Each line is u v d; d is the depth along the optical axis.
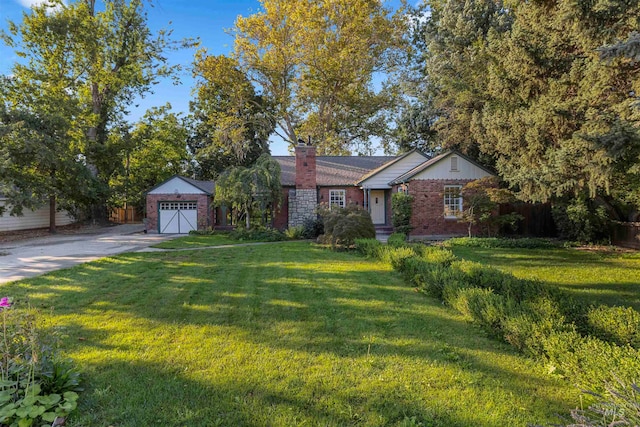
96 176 23.39
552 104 9.28
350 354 3.84
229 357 3.74
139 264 9.45
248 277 7.79
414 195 16.52
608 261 10.26
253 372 3.41
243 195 16.53
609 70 7.75
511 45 10.45
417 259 7.67
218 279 7.57
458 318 5.04
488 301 4.66
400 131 29.55
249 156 30.55
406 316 5.12
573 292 6.89
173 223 20.77
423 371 3.46
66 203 21.52
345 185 19.78
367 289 6.72
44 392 2.89
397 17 25.92
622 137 6.79
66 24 21.23
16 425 2.49
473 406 2.88
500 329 4.29
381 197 20.03
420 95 26.47
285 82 27.88
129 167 28.50
